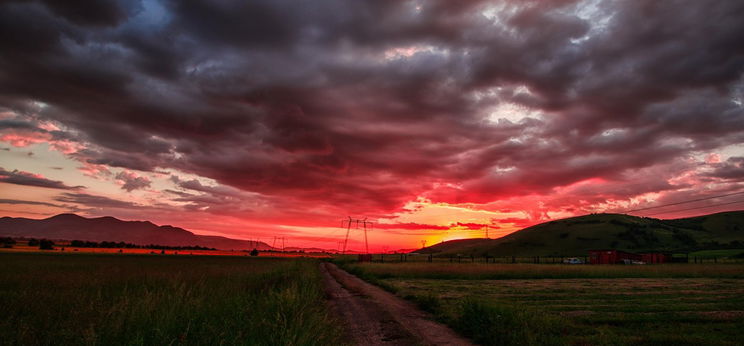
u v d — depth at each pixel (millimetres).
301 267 34688
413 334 10625
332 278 38031
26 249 132375
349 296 20719
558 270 38531
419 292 21594
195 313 7109
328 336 7766
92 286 15461
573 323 11250
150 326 6109
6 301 9641
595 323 11516
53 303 9648
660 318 12047
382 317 13500
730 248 140750
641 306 15102
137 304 6836
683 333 10023
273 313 8062
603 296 19016
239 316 7480
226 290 12297
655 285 26422
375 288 26062
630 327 10875
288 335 6223
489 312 10492
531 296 19172
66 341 5898
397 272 38000
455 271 38125
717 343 8836
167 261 61531
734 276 36406
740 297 18375
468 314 11297
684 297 18484
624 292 21297
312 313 9031
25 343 5996
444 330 11211
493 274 36062
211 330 6227
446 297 18953
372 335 10492
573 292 21406
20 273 23672
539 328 9719
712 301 16844
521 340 8711
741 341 9086
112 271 26922
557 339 8922
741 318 12125
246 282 18234
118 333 5906
